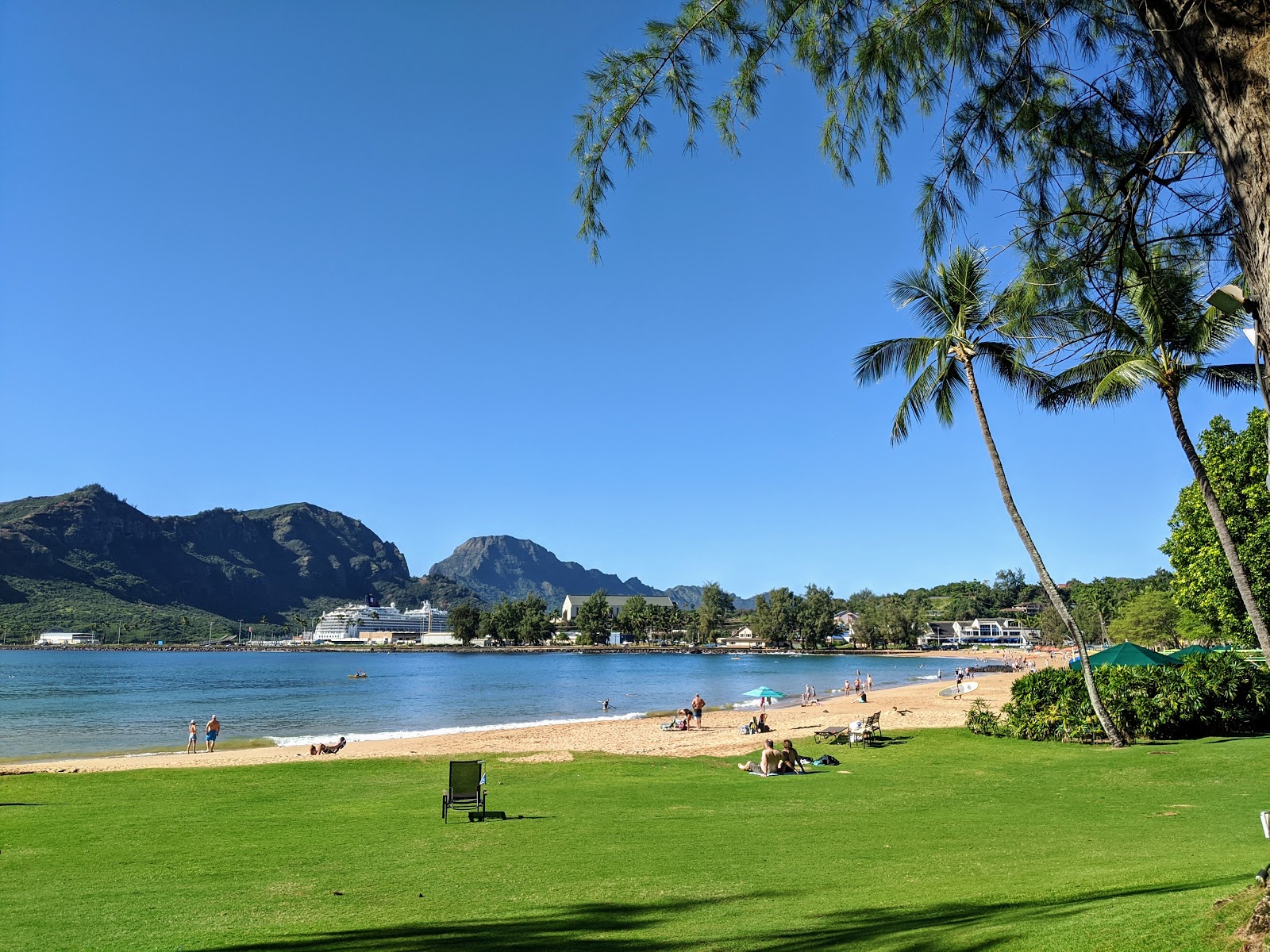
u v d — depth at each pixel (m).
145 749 32.19
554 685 80.81
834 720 36.84
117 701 60.28
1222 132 3.06
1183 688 20.12
